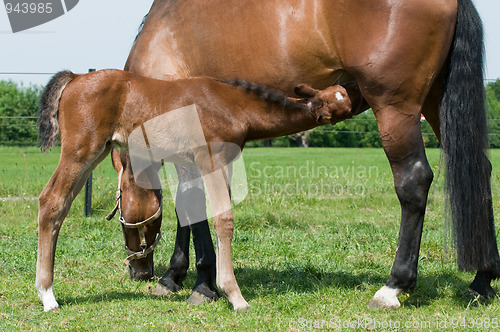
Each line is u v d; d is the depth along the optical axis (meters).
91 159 4.98
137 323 4.67
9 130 33.25
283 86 5.45
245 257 7.26
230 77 5.56
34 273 6.33
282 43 5.30
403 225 5.11
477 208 4.98
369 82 5.11
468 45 5.09
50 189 4.96
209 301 5.36
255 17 5.36
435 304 5.20
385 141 5.14
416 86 5.05
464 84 5.08
